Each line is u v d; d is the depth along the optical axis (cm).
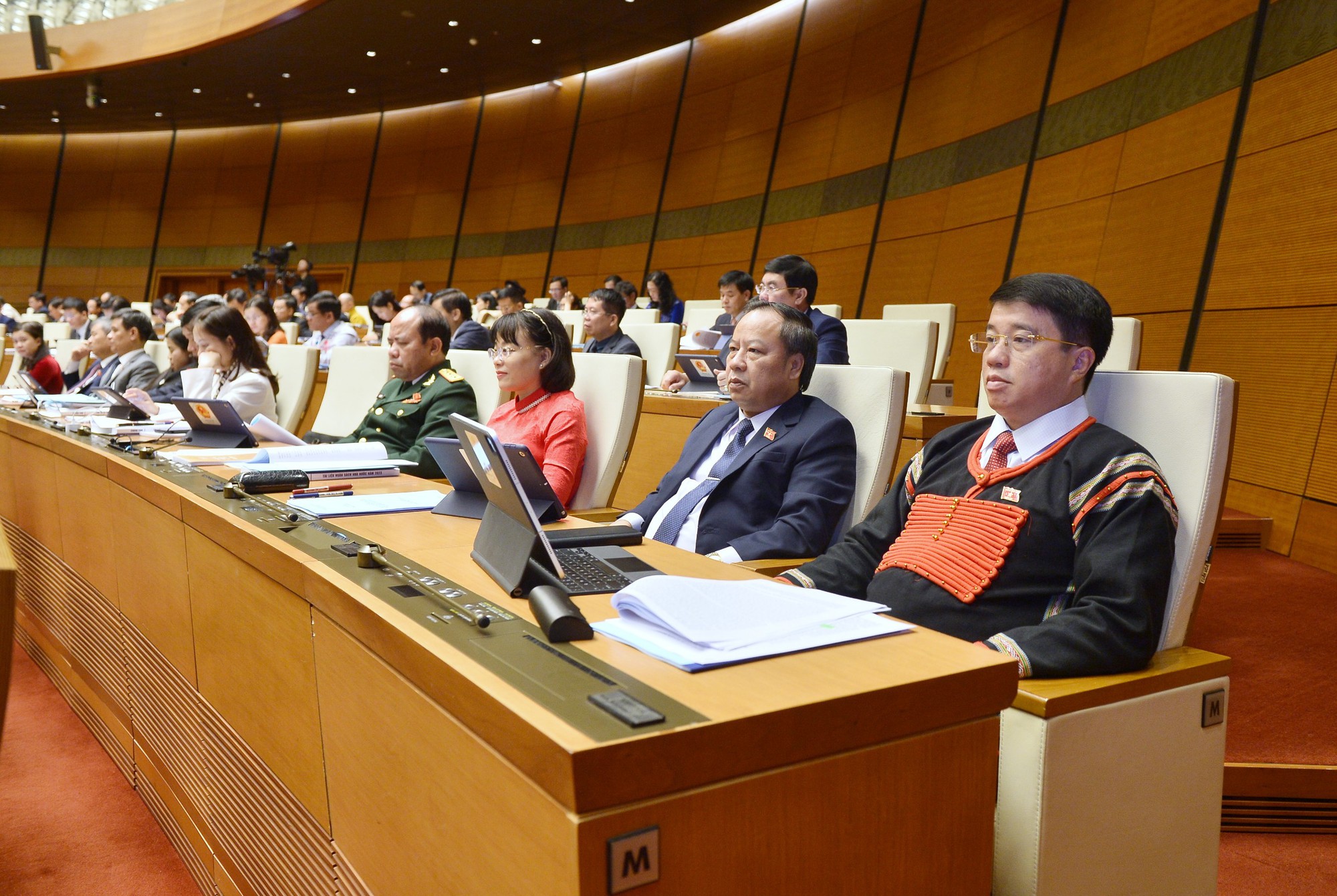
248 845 155
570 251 1120
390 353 323
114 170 1451
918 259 746
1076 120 616
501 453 124
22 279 1449
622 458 260
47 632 288
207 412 270
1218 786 139
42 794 218
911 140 774
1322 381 389
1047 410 155
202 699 174
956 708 94
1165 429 151
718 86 986
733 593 112
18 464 304
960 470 166
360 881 117
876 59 823
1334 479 368
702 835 80
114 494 222
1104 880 127
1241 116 474
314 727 129
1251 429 427
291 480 193
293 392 445
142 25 1099
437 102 1267
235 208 1398
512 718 82
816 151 870
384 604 113
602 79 1116
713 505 214
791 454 210
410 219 1278
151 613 201
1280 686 231
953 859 95
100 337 506
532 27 980
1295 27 446
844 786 88
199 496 180
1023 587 147
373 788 112
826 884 87
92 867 186
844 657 98
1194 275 486
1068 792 122
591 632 104
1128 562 135
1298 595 320
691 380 362
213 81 1176
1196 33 520
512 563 124
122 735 225
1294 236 422
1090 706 124
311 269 1236
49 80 1176
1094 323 151
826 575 173
